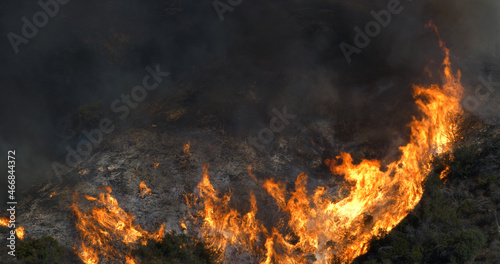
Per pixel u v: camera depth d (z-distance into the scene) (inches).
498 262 783.7
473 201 915.4
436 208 926.4
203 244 971.9
